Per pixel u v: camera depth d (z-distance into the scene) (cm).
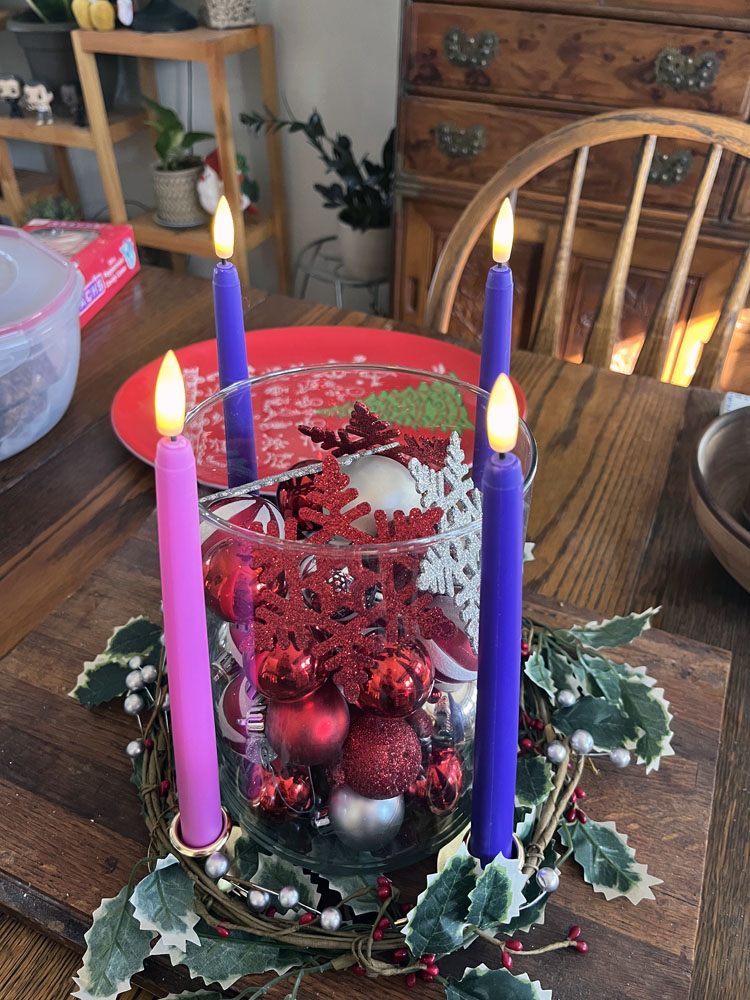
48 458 97
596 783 61
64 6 237
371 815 47
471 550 42
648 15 167
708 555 83
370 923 49
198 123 277
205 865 49
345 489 47
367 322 123
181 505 37
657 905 53
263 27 235
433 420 59
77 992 46
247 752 49
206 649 42
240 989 48
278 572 41
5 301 93
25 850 55
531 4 174
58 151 290
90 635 72
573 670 64
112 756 62
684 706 67
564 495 91
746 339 189
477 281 212
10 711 65
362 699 44
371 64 243
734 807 62
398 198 210
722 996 53
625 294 198
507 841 48
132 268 135
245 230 257
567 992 48
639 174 122
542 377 111
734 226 179
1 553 84
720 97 170
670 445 99
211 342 113
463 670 47
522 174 123
